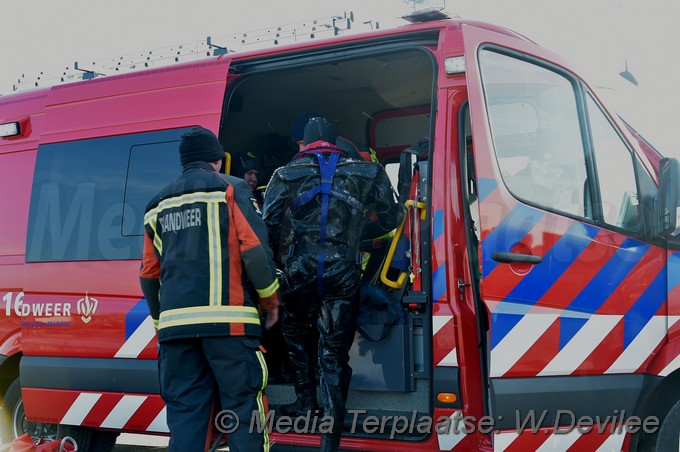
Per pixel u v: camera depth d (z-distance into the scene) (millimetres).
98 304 4805
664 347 3941
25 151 5297
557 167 4008
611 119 4152
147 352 4613
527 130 4004
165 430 4551
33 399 4996
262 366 3746
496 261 3771
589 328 3861
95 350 4801
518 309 3777
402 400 4184
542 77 4117
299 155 4277
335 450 4008
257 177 5668
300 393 4355
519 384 3752
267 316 3971
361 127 6500
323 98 6055
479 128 3865
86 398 4805
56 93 5277
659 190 3939
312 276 4098
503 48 4062
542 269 3830
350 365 4254
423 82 5816
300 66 4590
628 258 3971
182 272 3719
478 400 3953
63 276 4969
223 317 3652
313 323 4383
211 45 5203
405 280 4203
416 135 6371
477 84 3916
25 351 5051
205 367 3777
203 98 4746
